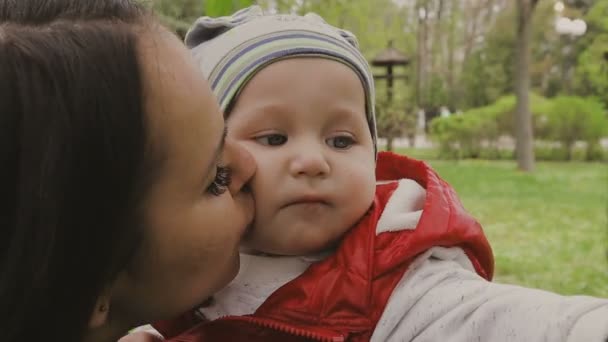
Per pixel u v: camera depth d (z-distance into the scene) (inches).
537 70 764.0
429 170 45.5
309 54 40.3
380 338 37.4
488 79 800.3
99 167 25.1
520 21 479.5
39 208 24.1
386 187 45.1
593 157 547.8
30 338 25.9
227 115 41.4
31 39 25.6
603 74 661.3
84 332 28.0
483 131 567.5
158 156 28.0
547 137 552.4
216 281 32.9
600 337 29.1
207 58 43.8
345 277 39.2
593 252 199.3
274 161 38.5
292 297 40.2
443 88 825.5
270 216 38.7
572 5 638.5
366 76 43.1
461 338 33.6
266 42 41.0
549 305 31.9
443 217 39.6
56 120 24.5
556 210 284.4
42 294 24.9
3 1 27.5
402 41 805.9
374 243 39.7
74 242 25.0
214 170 30.9
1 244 24.6
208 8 62.7
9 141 24.4
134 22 28.8
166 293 31.0
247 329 40.5
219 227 31.5
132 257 28.9
